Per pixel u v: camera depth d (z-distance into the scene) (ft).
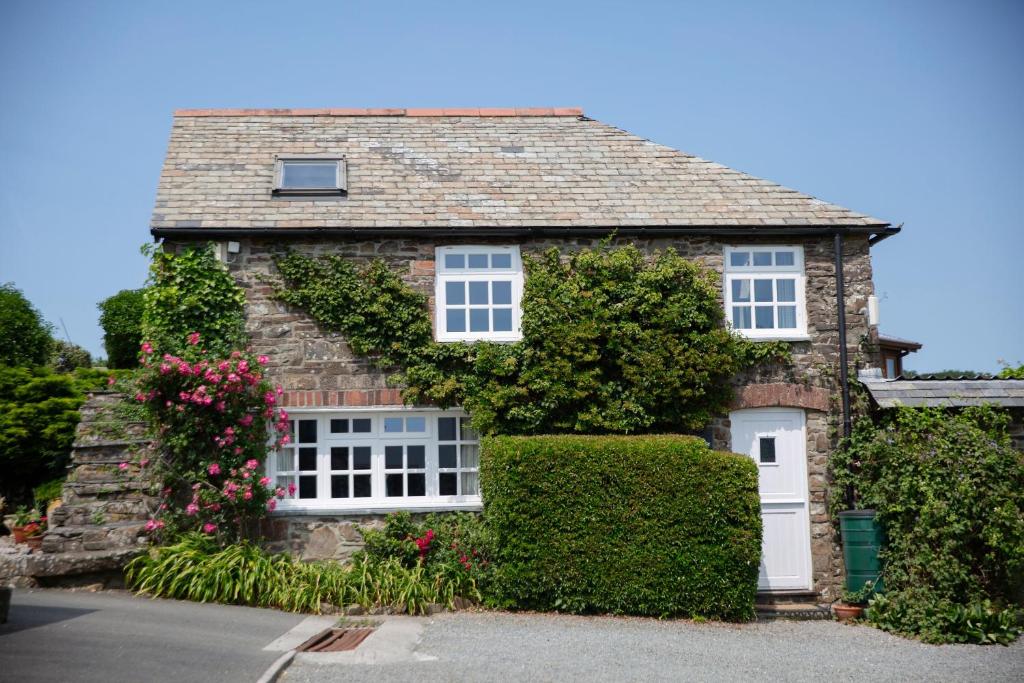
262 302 41.27
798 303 43.68
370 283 41.32
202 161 45.60
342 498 40.91
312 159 45.91
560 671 27.58
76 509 37.60
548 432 40.65
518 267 42.80
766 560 41.50
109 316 74.69
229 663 26.25
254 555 36.40
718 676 27.96
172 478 38.32
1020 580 36.40
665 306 41.65
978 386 41.70
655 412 40.96
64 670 24.23
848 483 41.16
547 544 36.58
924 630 34.60
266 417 39.78
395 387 40.96
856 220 43.80
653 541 36.65
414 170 46.11
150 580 34.88
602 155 48.06
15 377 50.42
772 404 41.98
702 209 44.16
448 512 40.52
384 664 27.58
